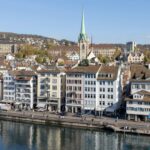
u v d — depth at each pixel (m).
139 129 172.12
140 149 150.75
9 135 173.12
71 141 162.88
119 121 186.75
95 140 164.12
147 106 188.62
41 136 171.62
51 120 196.00
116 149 150.50
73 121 189.75
